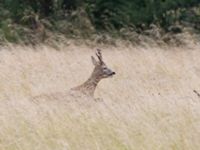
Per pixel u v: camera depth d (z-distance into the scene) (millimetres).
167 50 46531
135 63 39906
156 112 26938
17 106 26641
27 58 38906
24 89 30953
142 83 33906
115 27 60250
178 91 31984
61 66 38125
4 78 32406
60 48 44844
